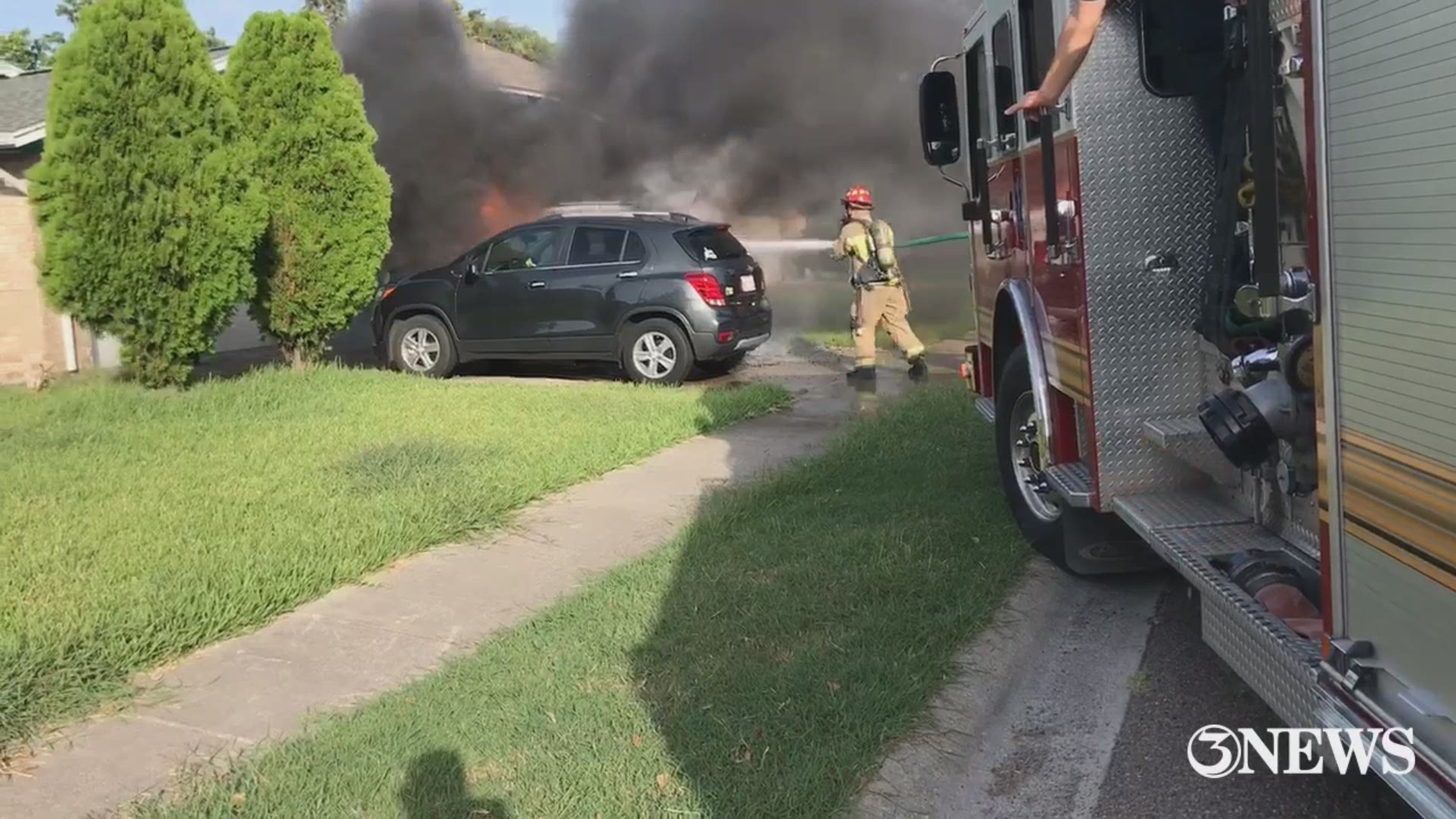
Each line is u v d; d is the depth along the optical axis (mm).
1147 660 4172
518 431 7961
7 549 5266
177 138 9211
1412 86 2029
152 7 9031
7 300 11344
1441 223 1965
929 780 3359
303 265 10406
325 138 10344
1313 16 2320
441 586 5082
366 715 3740
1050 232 4312
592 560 5414
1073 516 4676
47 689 3916
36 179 8906
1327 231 2330
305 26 10281
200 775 3416
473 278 11023
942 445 7129
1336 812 3174
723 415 8469
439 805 3162
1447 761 2059
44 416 8445
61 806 3287
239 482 6520
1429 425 2029
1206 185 3994
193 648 4402
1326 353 2365
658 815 3098
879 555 5047
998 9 5145
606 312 10625
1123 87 3961
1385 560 2211
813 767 3299
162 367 9547
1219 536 3596
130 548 5297
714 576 4930
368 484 6457
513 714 3693
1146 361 4043
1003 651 4199
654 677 3951
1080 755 3523
